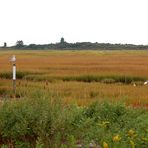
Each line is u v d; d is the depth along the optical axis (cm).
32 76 3475
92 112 1184
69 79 3438
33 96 990
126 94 2206
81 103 1783
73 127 931
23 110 948
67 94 2173
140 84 3003
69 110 1003
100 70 4234
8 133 945
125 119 1111
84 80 3462
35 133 921
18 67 4691
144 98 1997
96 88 2478
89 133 890
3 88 2408
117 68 4566
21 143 906
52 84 2703
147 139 834
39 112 930
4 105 981
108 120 1117
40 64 5469
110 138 842
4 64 5406
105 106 1190
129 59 7144
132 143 799
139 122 1046
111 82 3222
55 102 958
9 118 955
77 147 861
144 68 4578
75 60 6756
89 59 7175
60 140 881
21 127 916
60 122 902
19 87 2442
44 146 870
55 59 7256
